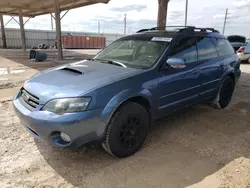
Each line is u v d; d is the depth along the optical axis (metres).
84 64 3.46
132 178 2.47
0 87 6.41
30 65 11.07
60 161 2.75
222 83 4.55
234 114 4.55
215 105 4.77
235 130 3.78
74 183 2.37
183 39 3.63
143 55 3.43
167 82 3.19
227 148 3.16
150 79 2.98
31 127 2.54
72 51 24.23
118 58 3.65
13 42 29.03
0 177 2.42
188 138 3.44
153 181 2.43
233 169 2.67
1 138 3.24
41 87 2.69
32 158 2.79
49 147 3.05
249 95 6.14
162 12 8.34
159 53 3.30
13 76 8.16
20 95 3.01
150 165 2.72
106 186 2.34
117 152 2.74
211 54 4.22
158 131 3.66
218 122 4.11
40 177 2.45
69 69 3.17
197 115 4.44
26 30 30.05
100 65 3.32
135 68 3.13
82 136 2.43
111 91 2.58
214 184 2.40
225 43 4.79
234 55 4.98
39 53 12.91
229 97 4.94
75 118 2.33
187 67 3.55
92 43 33.28
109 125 2.60
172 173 2.57
